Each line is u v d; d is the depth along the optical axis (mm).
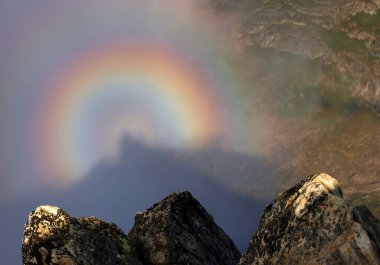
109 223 15164
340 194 13477
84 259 14055
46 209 14719
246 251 13734
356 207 13516
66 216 14789
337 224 12531
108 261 14312
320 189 13008
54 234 14375
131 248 15000
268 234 13445
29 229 14445
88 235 14508
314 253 12406
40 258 13977
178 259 15523
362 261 11977
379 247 12297
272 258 13008
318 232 12594
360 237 12148
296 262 12523
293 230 12930
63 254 13945
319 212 12781
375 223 13031
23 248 14305
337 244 12266
